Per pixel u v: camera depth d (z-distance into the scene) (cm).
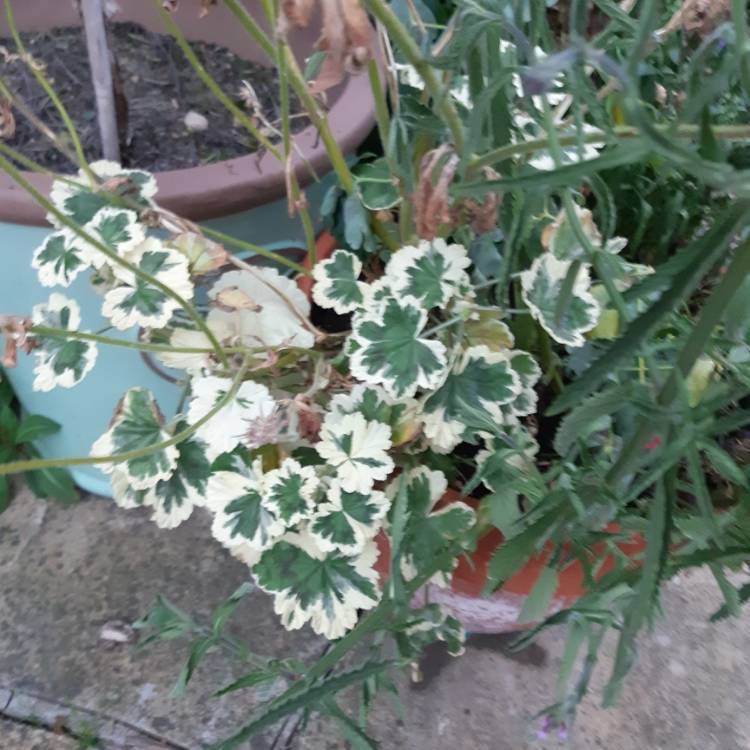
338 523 32
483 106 24
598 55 14
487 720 50
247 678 34
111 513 61
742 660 53
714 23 25
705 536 28
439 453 37
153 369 49
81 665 53
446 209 28
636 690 52
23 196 40
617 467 26
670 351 34
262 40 30
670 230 39
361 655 51
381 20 24
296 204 35
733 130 20
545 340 39
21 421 60
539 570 35
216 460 34
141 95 55
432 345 32
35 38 58
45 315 35
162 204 41
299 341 35
